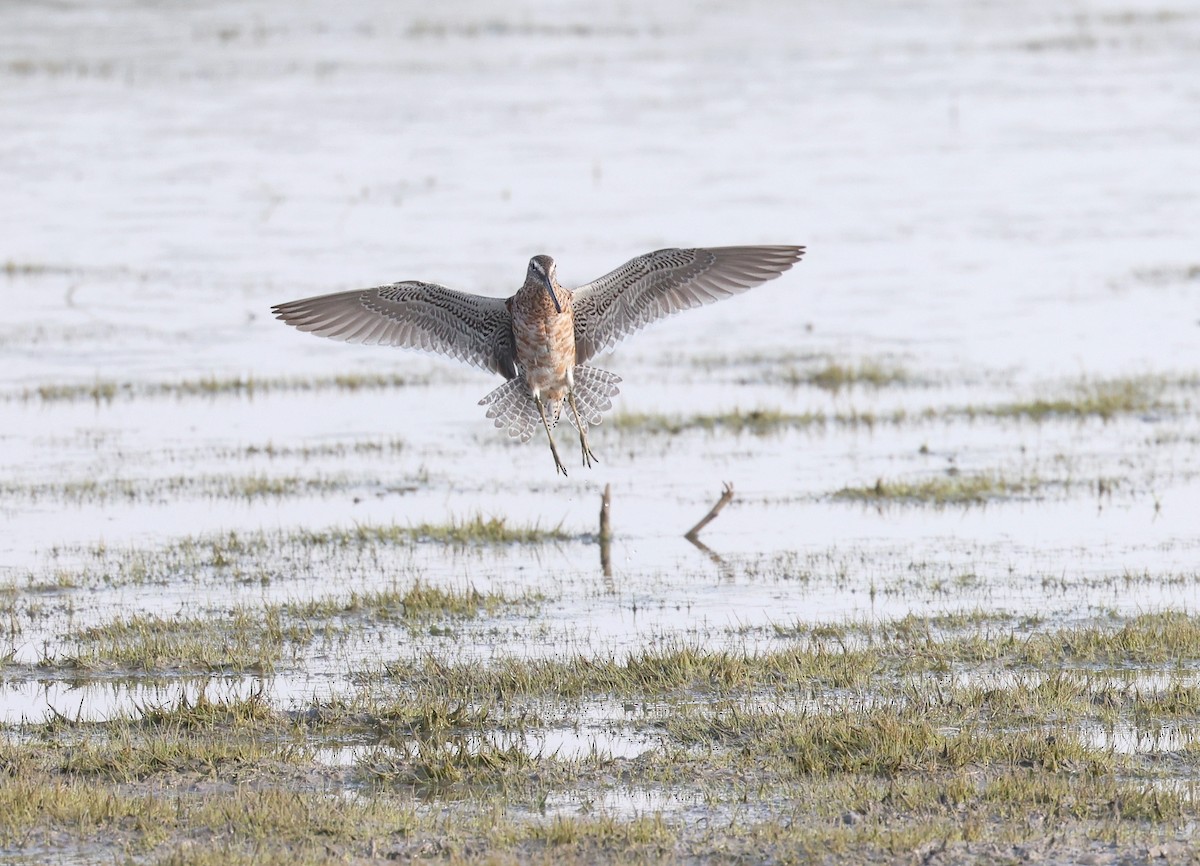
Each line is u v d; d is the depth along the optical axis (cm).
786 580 1812
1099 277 3806
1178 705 1321
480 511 2094
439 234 4281
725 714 1316
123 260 4006
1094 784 1145
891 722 1239
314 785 1194
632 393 2862
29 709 1386
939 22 8838
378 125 6006
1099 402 2675
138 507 2150
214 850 1041
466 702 1370
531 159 5412
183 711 1335
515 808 1147
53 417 2675
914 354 3122
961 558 1891
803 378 2947
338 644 1570
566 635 1600
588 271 3741
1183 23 8619
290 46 7831
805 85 6906
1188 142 5625
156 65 7188
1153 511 2098
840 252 4128
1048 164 5309
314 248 4128
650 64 7431
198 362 3092
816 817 1106
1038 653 1473
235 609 1675
